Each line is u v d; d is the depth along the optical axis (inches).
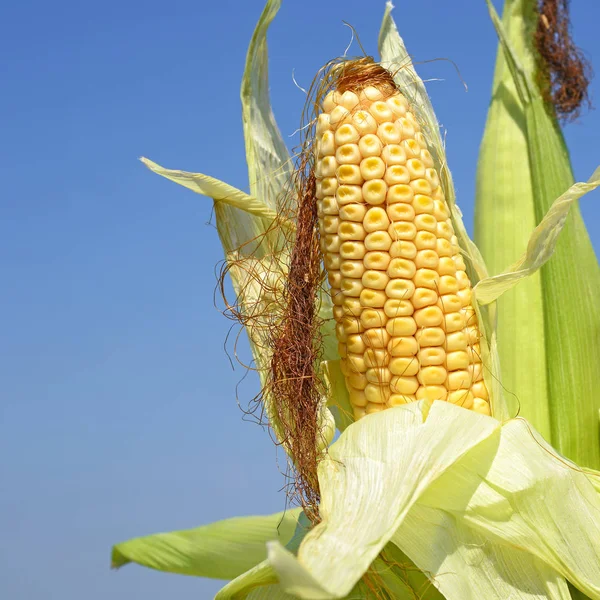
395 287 29.7
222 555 37.9
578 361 34.4
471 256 30.9
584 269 34.9
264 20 32.8
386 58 32.0
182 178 31.5
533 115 36.3
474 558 28.8
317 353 31.1
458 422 28.9
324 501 28.4
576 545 28.9
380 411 29.4
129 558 38.6
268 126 32.9
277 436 30.6
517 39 37.7
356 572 26.7
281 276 31.5
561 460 29.4
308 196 30.7
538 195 35.8
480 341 30.2
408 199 29.8
